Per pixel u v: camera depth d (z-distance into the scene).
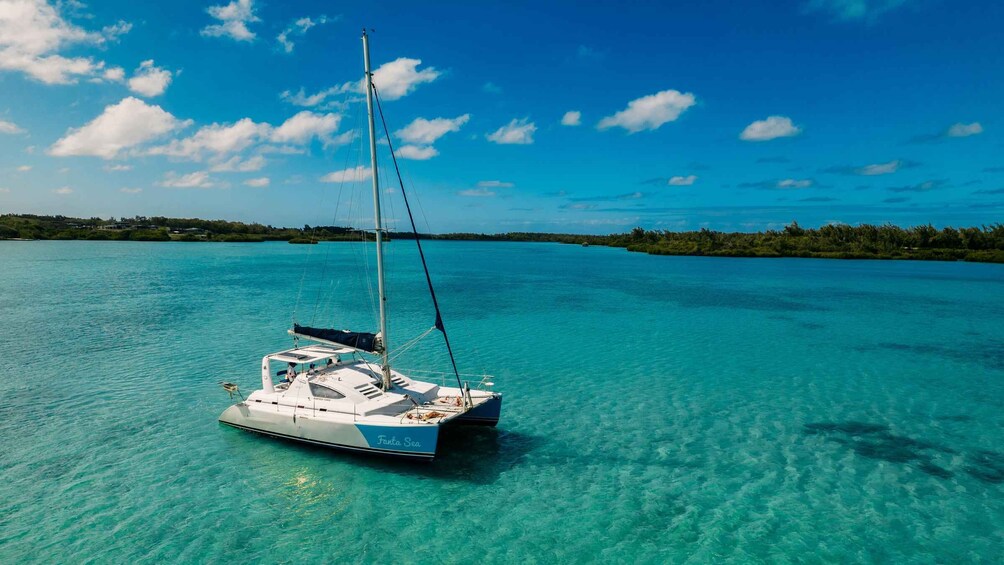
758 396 20.19
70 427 16.14
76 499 12.08
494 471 13.75
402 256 126.25
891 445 15.69
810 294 51.12
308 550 10.35
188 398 18.81
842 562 10.16
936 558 10.30
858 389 21.20
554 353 26.72
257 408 15.16
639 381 22.00
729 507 12.11
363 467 13.72
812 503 12.31
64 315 34.88
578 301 45.41
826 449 15.35
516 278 67.31
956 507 12.19
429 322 34.56
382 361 15.15
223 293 47.00
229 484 12.80
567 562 10.08
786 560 10.19
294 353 16.09
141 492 12.41
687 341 29.77
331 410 14.48
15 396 18.86
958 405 19.34
